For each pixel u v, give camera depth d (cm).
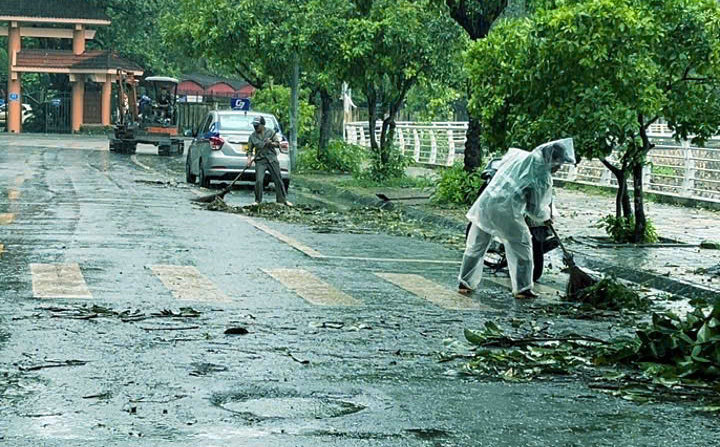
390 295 1390
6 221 2027
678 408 851
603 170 3250
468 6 2638
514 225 1413
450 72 3362
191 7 4894
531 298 1427
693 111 1991
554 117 1948
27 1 7994
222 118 3153
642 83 1909
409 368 970
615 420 808
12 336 1035
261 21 3944
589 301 1394
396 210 2667
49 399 816
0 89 9194
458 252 1888
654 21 1947
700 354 980
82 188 2897
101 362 943
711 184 2788
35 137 7269
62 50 8262
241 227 2098
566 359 1017
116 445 705
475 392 886
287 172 3089
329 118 4147
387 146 3462
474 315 1274
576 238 2048
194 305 1243
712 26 1942
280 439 730
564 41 1911
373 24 3303
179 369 930
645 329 1066
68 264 1516
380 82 3456
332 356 1008
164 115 5522
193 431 743
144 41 8806
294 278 1488
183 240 1845
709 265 1725
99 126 8150
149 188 3000
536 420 801
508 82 2047
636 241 1998
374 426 770
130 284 1369
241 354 998
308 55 3516
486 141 2186
